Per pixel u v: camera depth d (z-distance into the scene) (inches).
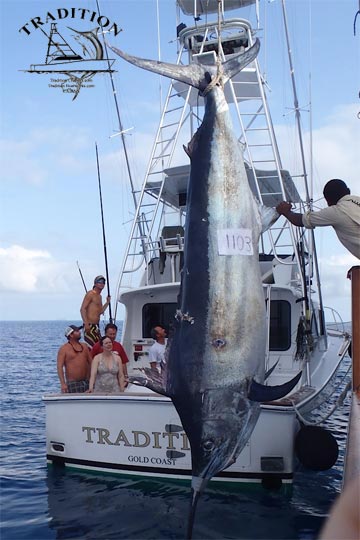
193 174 133.0
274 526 187.2
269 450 217.6
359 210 144.4
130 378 129.2
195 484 126.2
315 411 283.4
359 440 101.7
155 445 227.8
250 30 335.9
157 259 339.9
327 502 208.7
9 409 492.7
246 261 126.6
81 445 241.0
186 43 353.4
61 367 274.2
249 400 123.1
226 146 132.1
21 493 225.9
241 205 130.2
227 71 135.7
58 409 246.5
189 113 380.8
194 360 124.5
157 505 206.4
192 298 126.6
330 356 366.0
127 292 303.3
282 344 286.5
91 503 211.0
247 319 124.8
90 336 314.2
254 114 308.0
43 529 189.9
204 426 123.9
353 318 170.9
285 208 139.4
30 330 4141.2
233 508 202.4
